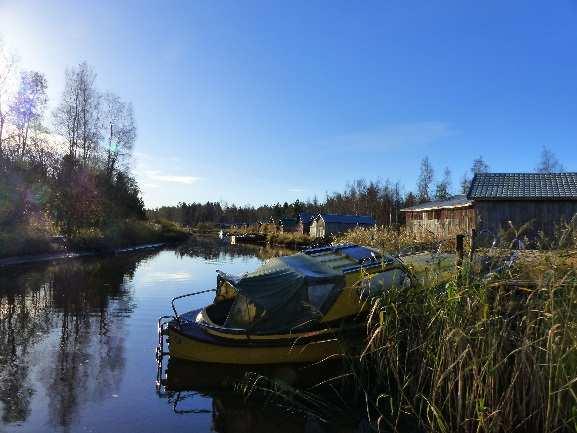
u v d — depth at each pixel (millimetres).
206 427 7379
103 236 38062
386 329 7656
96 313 15164
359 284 9438
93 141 43719
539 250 7762
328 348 9273
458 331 6598
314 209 90188
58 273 23984
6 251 27234
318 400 8297
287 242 53188
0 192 28891
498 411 6199
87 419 7637
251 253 42656
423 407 7379
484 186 25000
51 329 13094
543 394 6223
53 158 35969
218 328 9977
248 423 7523
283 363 9508
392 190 63875
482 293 6785
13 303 16531
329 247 11727
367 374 8383
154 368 10000
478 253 8461
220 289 12141
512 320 6855
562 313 6262
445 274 8422
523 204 23453
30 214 31578
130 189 58719
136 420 7621
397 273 9680
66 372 9734
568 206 23000
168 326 10344
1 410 7930
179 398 8484
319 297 9617
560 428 6020
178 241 63250
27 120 34281
